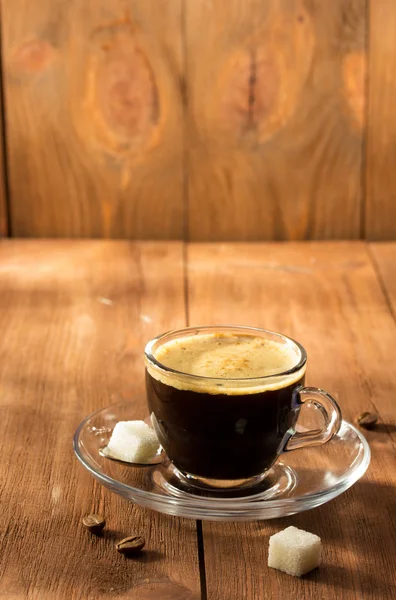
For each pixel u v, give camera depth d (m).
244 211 1.04
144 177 1.03
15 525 0.50
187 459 0.52
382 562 0.48
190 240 1.04
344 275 0.90
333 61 1.00
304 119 1.01
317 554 0.47
